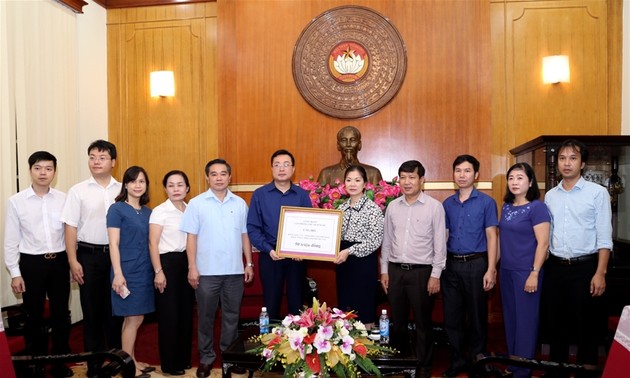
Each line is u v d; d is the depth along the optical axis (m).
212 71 5.01
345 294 3.00
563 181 2.85
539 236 2.68
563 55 4.56
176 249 3.02
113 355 1.99
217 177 2.98
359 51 4.72
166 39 5.08
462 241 2.90
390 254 3.03
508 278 2.81
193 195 5.05
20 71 3.83
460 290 2.95
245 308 3.56
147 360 3.40
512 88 4.64
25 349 2.81
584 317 2.74
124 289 2.87
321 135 4.79
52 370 3.08
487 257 2.89
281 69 4.82
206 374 3.01
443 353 3.49
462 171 2.91
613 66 4.50
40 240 3.04
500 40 4.65
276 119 4.82
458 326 2.98
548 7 4.59
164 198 5.10
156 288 3.02
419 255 2.88
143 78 5.12
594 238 2.73
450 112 4.62
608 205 2.72
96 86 4.98
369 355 2.28
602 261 2.68
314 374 1.88
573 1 4.56
